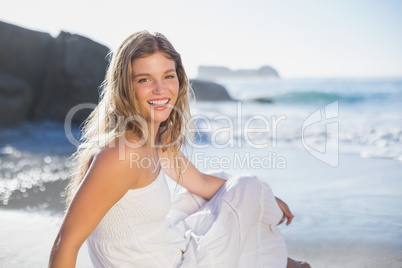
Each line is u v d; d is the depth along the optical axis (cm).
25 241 245
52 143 715
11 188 390
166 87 172
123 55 169
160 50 171
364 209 297
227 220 184
